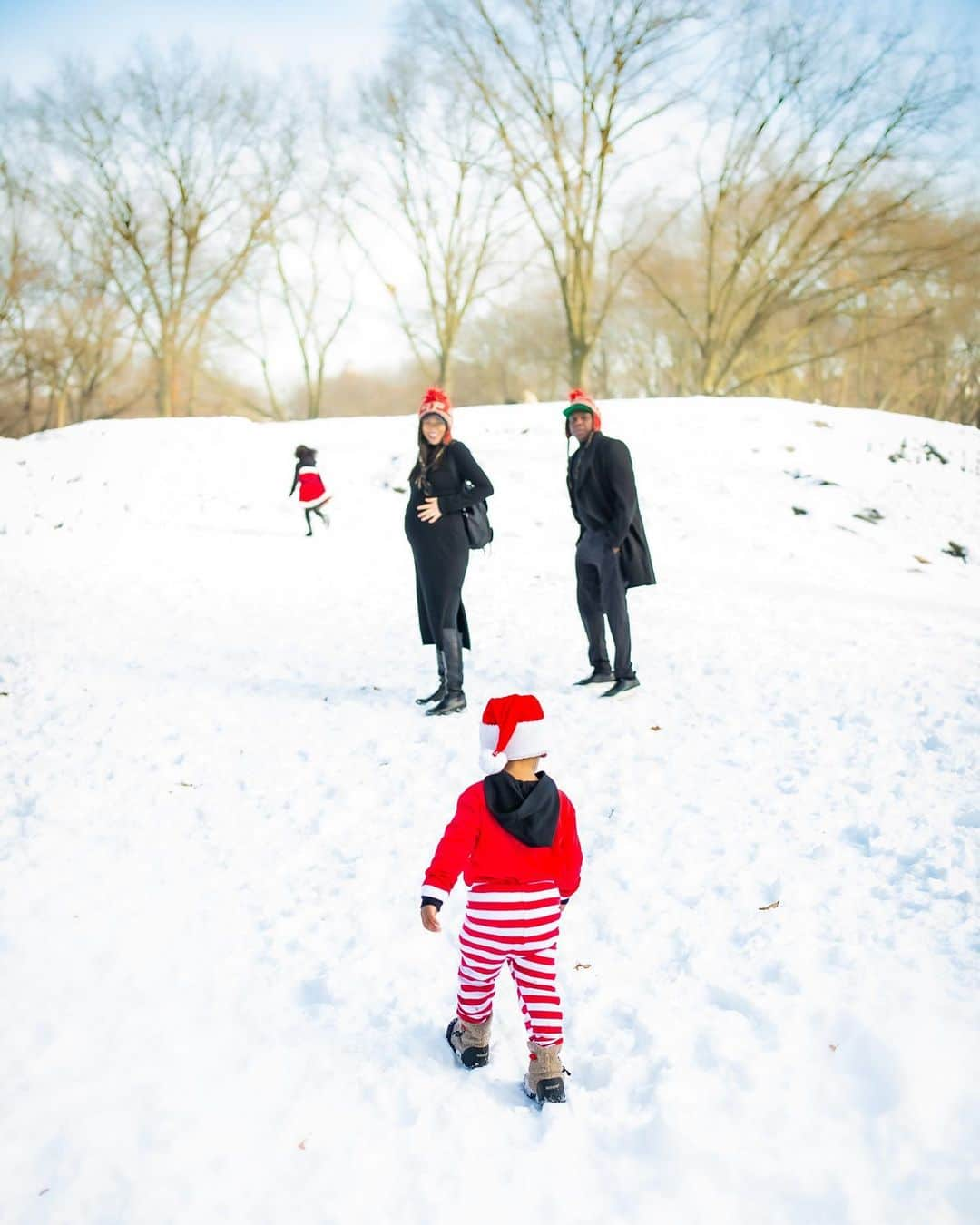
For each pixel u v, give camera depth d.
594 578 7.62
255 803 5.66
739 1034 3.27
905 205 38.28
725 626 9.93
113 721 7.24
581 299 41.78
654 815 5.21
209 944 4.12
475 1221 2.59
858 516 16.22
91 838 5.20
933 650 8.72
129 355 52.56
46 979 3.84
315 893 4.55
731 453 18.56
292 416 59.56
